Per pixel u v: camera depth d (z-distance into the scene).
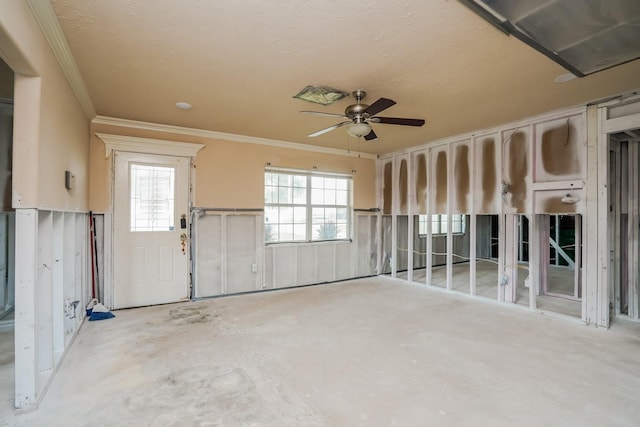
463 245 8.30
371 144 5.45
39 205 2.06
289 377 2.40
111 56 2.45
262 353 2.80
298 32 2.14
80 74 2.75
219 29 2.11
